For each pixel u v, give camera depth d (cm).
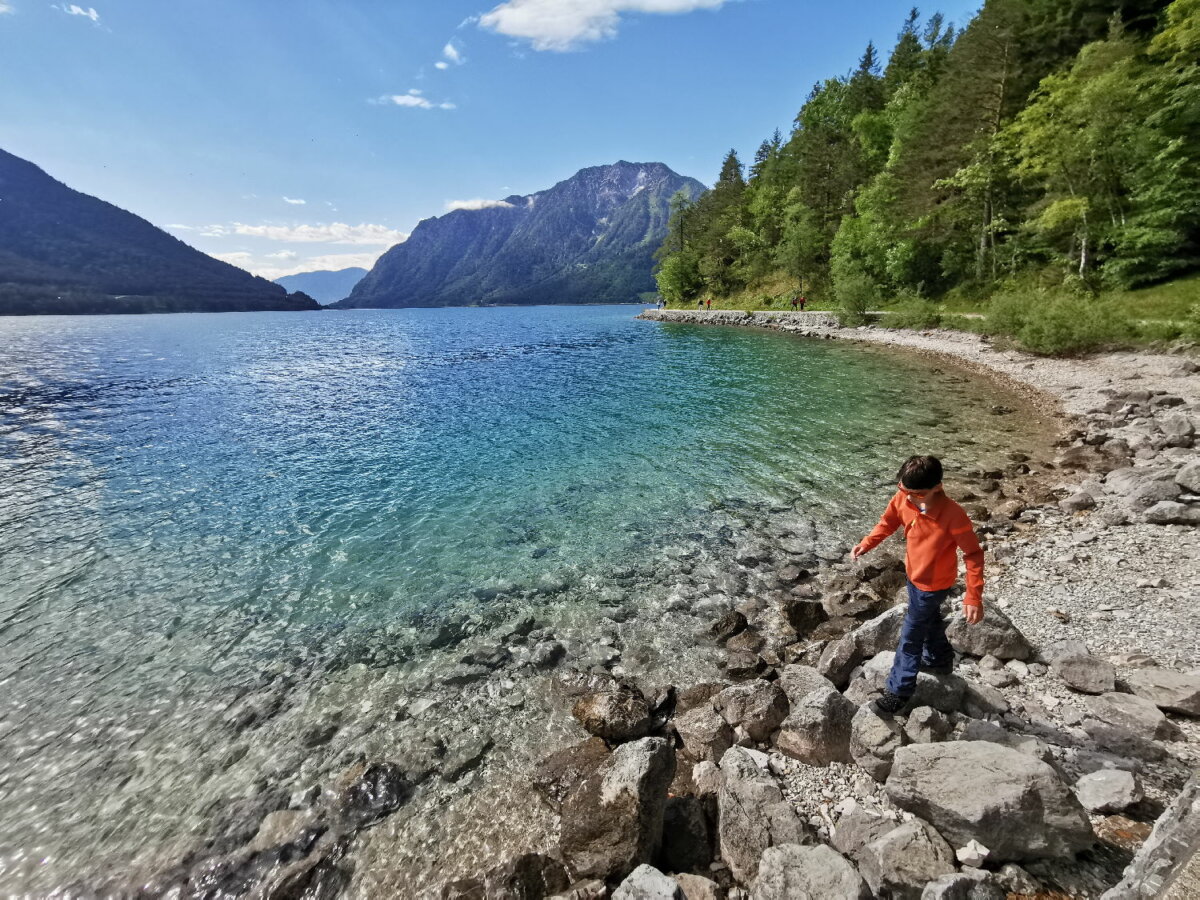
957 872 360
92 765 604
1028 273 4050
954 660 632
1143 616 692
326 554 1091
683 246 10712
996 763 406
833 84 8631
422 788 554
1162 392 1958
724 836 443
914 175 4812
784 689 633
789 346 4303
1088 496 1112
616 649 775
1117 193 3397
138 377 3669
